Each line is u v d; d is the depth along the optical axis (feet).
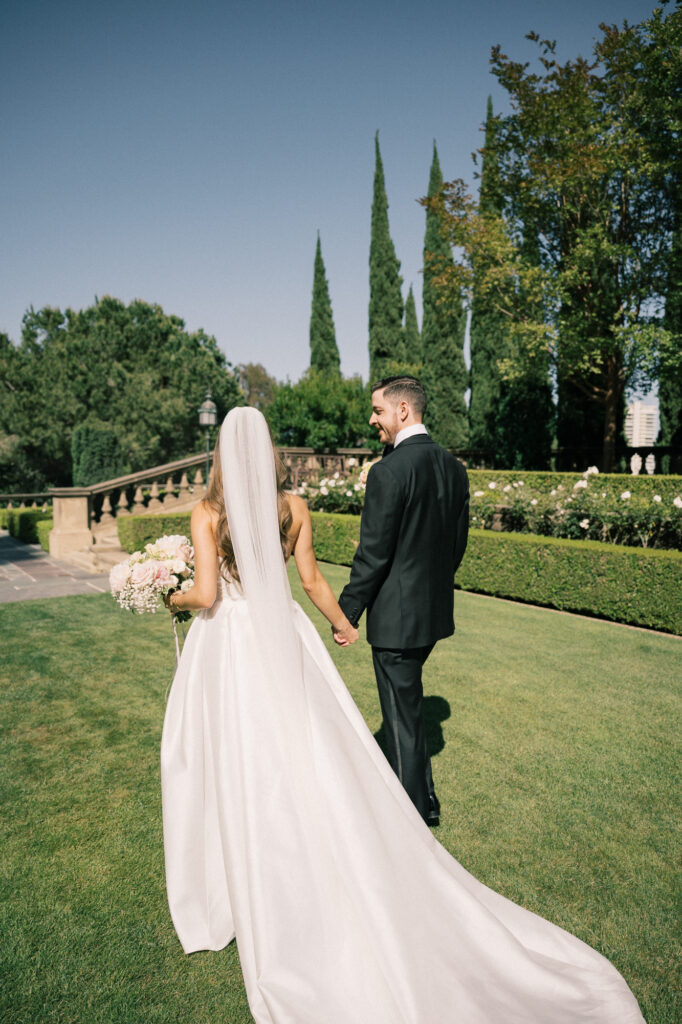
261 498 6.14
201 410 50.62
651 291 48.37
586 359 48.21
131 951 6.25
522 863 7.52
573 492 26.81
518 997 5.18
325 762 5.95
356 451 59.93
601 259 47.01
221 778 5.91
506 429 64.54
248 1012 5.51
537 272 48.26
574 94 44.34
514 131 48.75
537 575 21.59
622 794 9.12
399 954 5.11
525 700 12.73
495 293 53.52
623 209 48.55
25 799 9.15
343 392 65.57
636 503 24.16
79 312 111.55
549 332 49.32
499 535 23.27
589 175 45.03
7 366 99.45
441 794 9.10
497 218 51.06
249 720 5.92
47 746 10.93
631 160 44.62
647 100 43.78
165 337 115.03
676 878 7.28
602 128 46.37
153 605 7.42
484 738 10.96
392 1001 4.96
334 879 5.54
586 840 8.00
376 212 89.86
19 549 41.63
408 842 5.89
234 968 6.04
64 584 26.99
